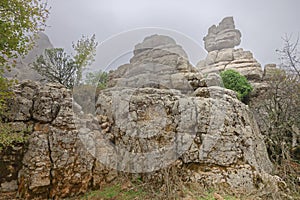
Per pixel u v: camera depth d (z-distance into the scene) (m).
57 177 4.50
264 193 4.11
